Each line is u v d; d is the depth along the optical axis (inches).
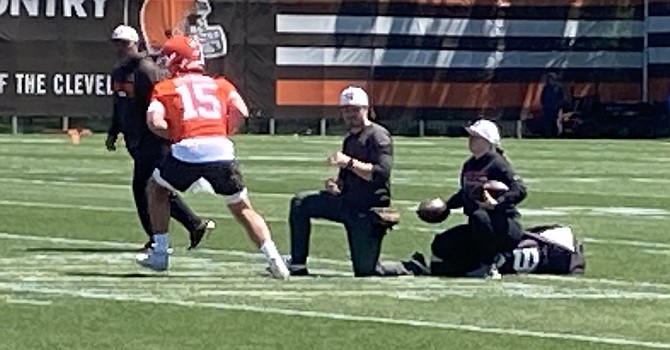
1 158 1193.4
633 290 493.0
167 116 498.6
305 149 1390.3
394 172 1119.0
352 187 516.4
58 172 1048.2
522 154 1392.7
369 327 403.9
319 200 517.3
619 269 555.2
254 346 373.4
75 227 684.7
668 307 451.8
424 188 970.1
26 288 474.3
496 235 519.8
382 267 519.8
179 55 502.9
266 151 1354.6
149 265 520.1
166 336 385.7
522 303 456.4
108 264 547.2
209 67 1614.2
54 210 765.9
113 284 487.5
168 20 1583.4
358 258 516.4
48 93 1568.7
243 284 491.5
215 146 496.4
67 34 1568.7
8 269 527.8
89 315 417.7
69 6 1567.4
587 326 411.8
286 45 1640.0
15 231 663.8
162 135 502.0
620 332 402.0
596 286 502.3
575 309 444.8
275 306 440.5
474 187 518.9
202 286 484.4
